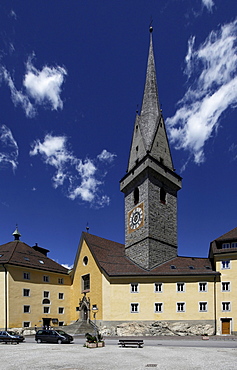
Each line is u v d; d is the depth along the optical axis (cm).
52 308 5969
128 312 5159
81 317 5797
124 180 6738
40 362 2273
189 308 5131
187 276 5253
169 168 6588
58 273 6241
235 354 2652
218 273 5200
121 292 5250
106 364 2148
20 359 2445
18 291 5431
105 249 6347
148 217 5747
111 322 5109
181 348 3148
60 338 3831
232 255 5209
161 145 6581
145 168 5947
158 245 5788
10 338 3906
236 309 4978
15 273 5472
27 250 6384
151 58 7425
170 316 5116
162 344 3603
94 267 5791
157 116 6719
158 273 5303
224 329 4984
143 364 2134
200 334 4916
